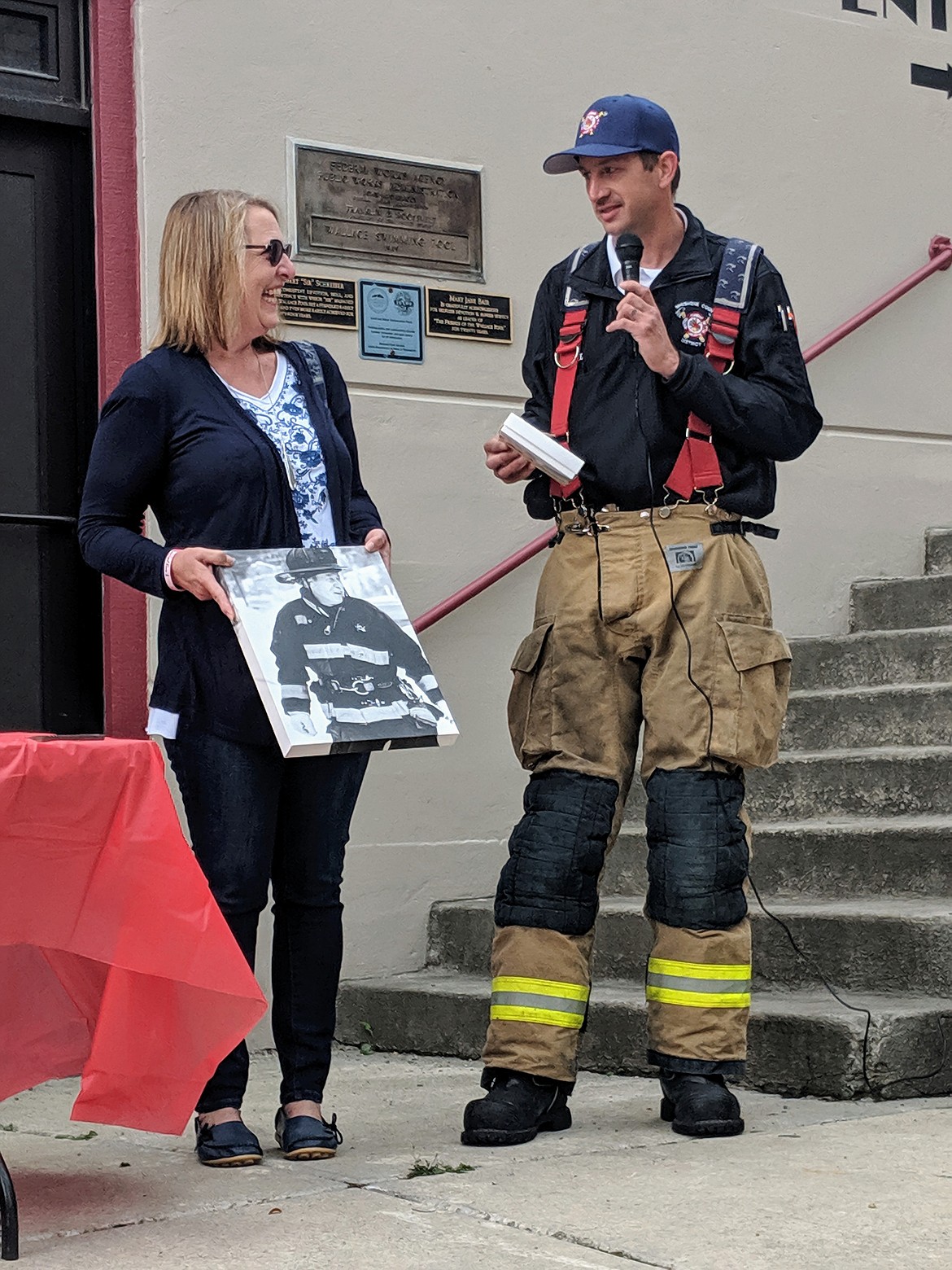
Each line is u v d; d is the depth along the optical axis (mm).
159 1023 2975
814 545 6438
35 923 2816
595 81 5973
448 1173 3172
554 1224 2758
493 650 5645
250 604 3180
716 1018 3500
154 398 3332
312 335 5344
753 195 6352
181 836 2900
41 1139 3707
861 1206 2787
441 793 5496
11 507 4930
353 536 3562
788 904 4617
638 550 3625
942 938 4086
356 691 3172
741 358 3648
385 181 5496
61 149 5047
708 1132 3414
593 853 3609
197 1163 3361
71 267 5051
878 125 6652
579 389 3727
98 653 5031
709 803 3549
